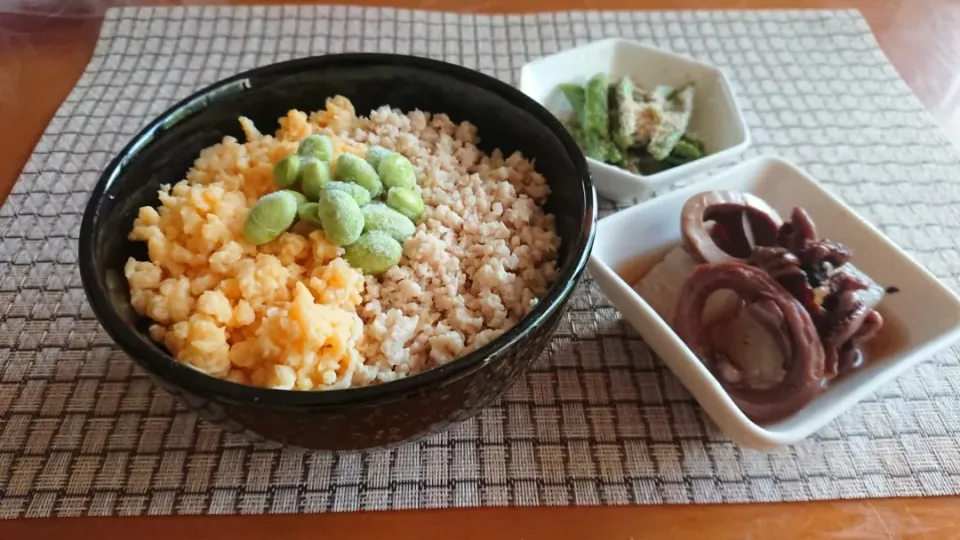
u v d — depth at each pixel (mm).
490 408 214
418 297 201
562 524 190
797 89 328
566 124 298
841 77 334
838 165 292
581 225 185
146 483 194
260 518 189
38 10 350
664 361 213
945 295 211
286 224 196
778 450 206
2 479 195
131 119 299
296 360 177
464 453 203
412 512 191
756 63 341
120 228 198
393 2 365
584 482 198
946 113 320
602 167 256
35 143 287
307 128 234
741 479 201
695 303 214
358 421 159
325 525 188
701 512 194
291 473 198
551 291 171
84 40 337
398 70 236
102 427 206
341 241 195
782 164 250
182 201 206
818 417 188
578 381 222
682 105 294
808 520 193
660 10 370
